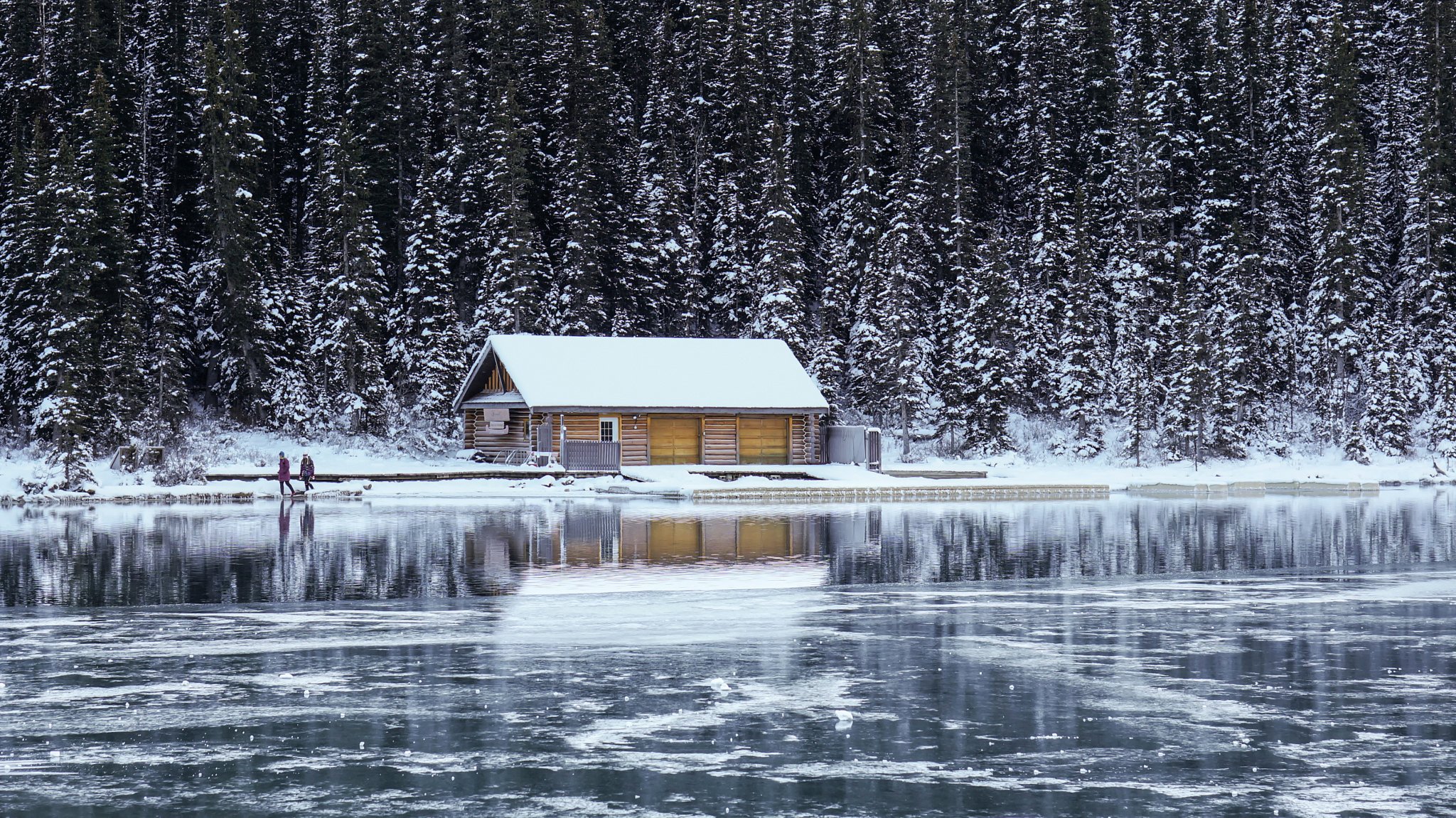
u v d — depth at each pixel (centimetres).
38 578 2131
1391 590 1997
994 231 7962
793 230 7981
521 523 3425
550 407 5847
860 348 7981
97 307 6119
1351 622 1641
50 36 8112
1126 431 7888
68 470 4928
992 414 7394
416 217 7638
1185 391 7419
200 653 1395
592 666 1318
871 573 2239
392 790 874
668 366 6384
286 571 2242
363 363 6981
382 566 2306
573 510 4044
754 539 2928
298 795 863
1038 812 825
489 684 1227
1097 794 867
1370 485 5941
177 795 863
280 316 7125
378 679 1246
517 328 7369
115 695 1174
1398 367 7738
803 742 1005
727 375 6444
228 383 7112
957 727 1055
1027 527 3409
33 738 1016
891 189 8231
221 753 972
